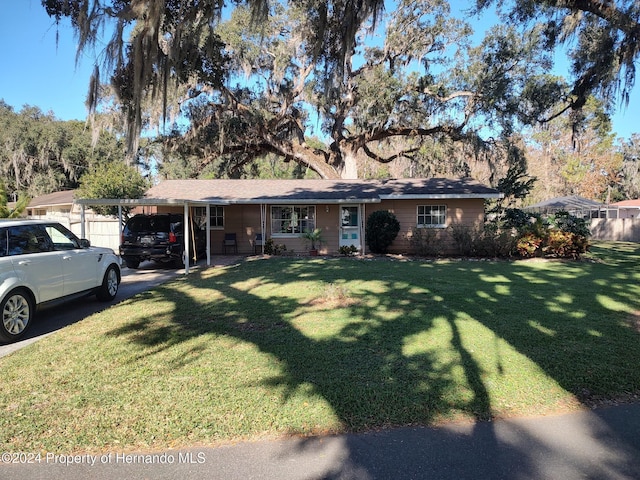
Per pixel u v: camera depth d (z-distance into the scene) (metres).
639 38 9.33
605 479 2.58
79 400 3.62
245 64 19.02
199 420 3.27
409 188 17.61
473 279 9.70
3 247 5.55
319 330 5.66
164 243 11.69
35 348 5.02
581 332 5.46
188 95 20.44
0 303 5.18
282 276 10.38
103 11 7.28
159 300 7.68
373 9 7.50
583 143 41.09
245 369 4.28
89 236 17.08
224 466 2.74
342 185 18.78
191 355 4.71
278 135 25.88
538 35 12.85
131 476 2.64
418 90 21.05
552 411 3.44
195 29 8.39
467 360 4.50
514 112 19.50
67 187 39.88
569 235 14.21
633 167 45.22
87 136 37.72
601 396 3.69
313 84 21.17
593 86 11.49
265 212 16.86
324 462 2.77
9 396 3.73
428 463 2.75
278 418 3.30
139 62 7.60
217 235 17.16
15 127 39.09
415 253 15.86
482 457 2.81
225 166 27.95
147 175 37.12
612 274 10.46
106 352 4.84
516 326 5.74
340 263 13.05
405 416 3.34
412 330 5.59
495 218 19.30
